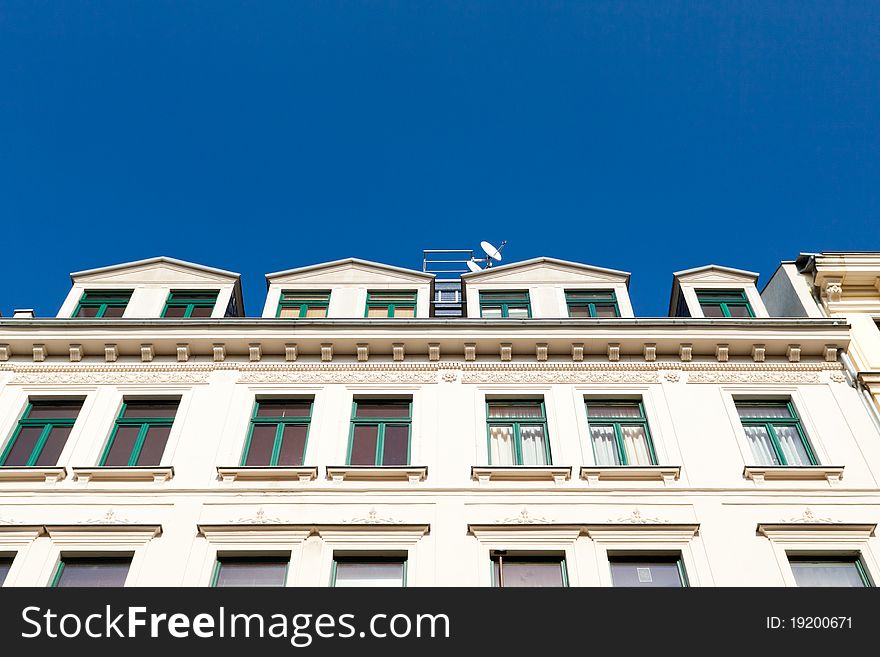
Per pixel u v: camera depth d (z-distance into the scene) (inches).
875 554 513.3
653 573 518.6
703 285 788.0
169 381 666.2
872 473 573.0
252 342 685.9
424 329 692.7
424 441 608.4
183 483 569.9
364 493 563.5
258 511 549.3
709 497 558.3
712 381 661.9
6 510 546.6
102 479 573.3
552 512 548.7
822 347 679.1
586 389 658.2
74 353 681.6
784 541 523.2
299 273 802.2
